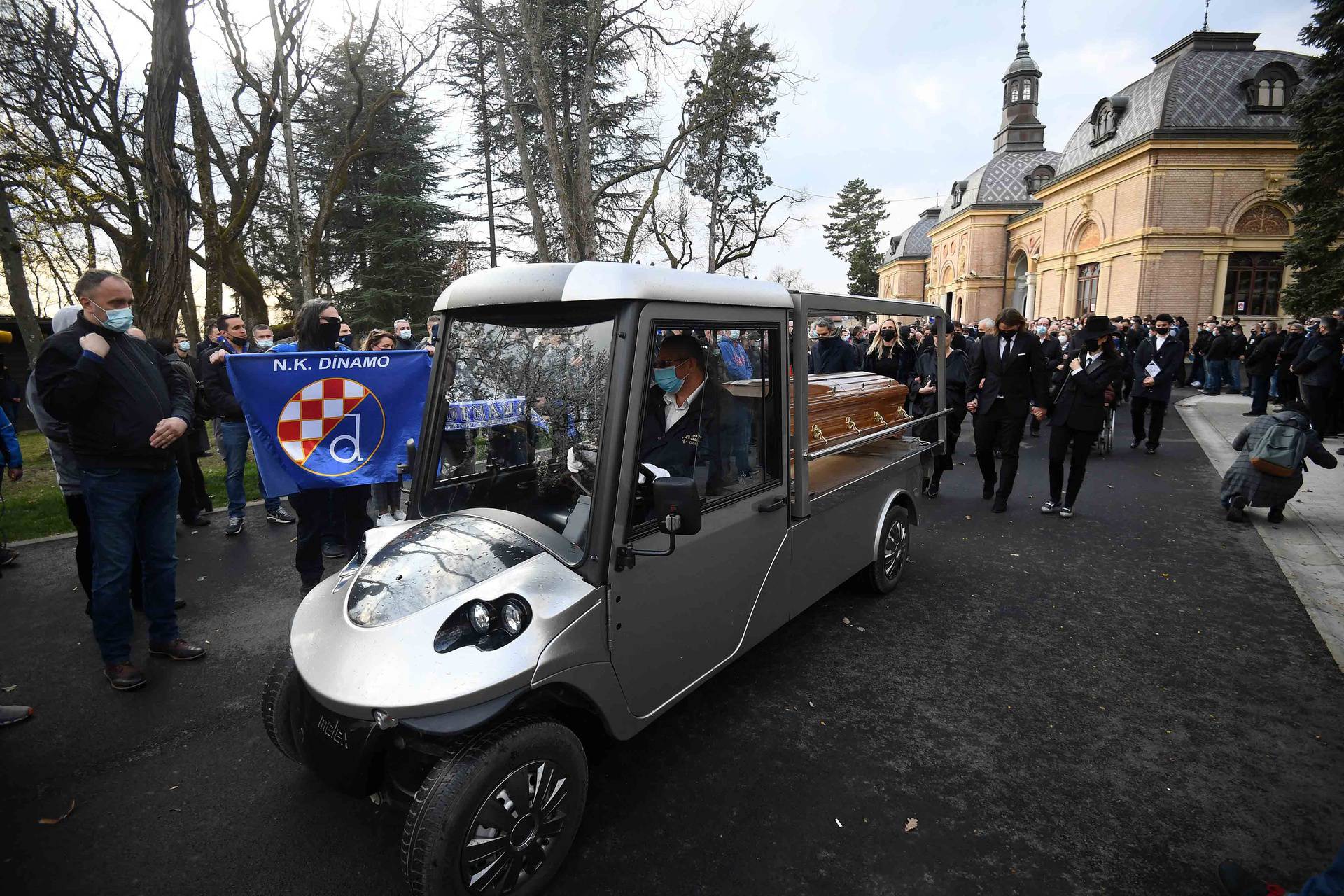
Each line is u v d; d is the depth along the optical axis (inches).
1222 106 1141.1
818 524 149.9
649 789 113.7
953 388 313.4
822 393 149.9
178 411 151.3
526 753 85.5
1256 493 245.8
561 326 100.6
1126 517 263.7
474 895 83.5
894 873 96.1
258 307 632.4
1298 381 503.2
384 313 961.5
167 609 158.6
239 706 141.8
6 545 243.8
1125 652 158.7
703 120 634.2
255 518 277.1
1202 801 109.9
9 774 120.5
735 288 116.1
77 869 98.6
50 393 127.0
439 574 92.6
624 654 99.7
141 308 376.5
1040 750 123.8
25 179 475.8
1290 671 148.5
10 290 571.5
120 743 129.2
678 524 92.7
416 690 79.1
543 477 103.7
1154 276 1179.9
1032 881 94.4
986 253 1931.6
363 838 104.5
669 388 105.7
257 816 109.3
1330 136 698.8
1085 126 1421.0
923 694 142.6
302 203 948.0
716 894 92.5
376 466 184.5
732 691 144.2
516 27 564.4
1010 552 226.8
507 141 729.6
